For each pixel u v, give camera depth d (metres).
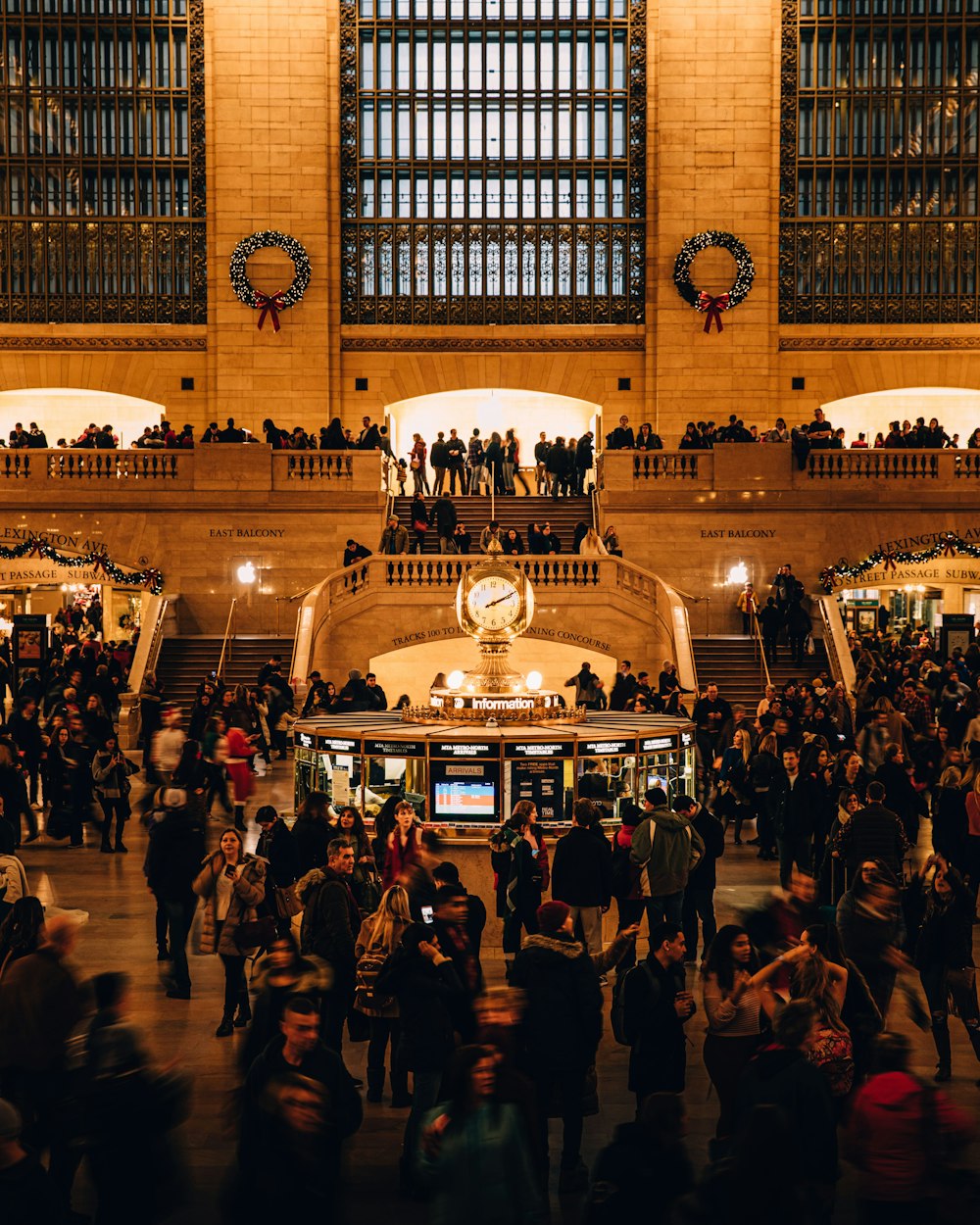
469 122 38.75
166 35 38.06
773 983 7.01
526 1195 5.03
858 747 17.53
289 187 37.72
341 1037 8.56
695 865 10.73
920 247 38.12
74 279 38.19
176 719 16.28
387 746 11.91
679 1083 7.17
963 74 37.81
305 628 26.86
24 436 32.50
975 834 12.38
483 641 13.16
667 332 37.81
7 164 37.97
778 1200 4.45
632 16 38.09
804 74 38.06
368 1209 6.73
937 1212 5.29
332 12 37.75
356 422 38.59
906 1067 5.59
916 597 33.19
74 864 15.34
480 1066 5.12
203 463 31.50
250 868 9.34
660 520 31.66
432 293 38.72
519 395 40.75
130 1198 5.68
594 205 38.62
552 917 7.09
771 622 27.08
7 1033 6.68
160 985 10.71
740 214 37.56
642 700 19.66
